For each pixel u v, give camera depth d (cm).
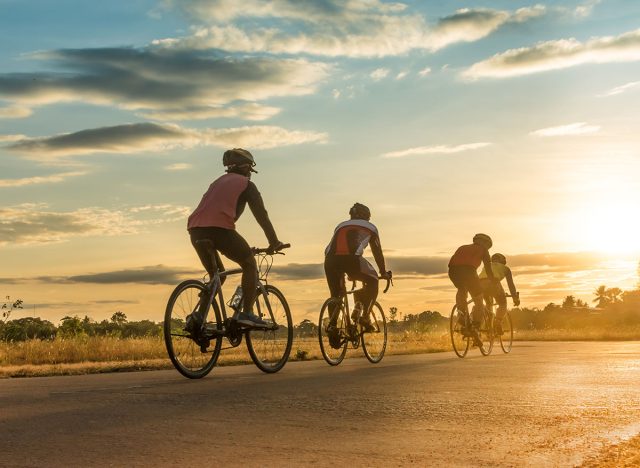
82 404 463
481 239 1163
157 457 314
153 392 522
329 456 316
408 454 319
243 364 890
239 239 702
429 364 824
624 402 475
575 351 1209
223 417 414
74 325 1383
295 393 515
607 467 290
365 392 521
